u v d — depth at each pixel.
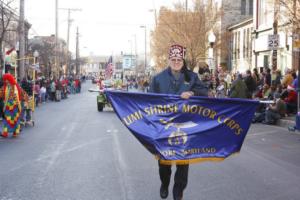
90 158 11.66
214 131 6.89
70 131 17.73
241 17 57.38
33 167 10.52
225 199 7.76
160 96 6.77
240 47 51.12
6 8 34.44
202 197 7.87
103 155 12.10
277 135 16.59
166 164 6.92
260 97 23.08
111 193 8.14
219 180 9.16
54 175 9.64
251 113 6.99
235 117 6.96
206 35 49.94
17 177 9.48
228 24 57.09
